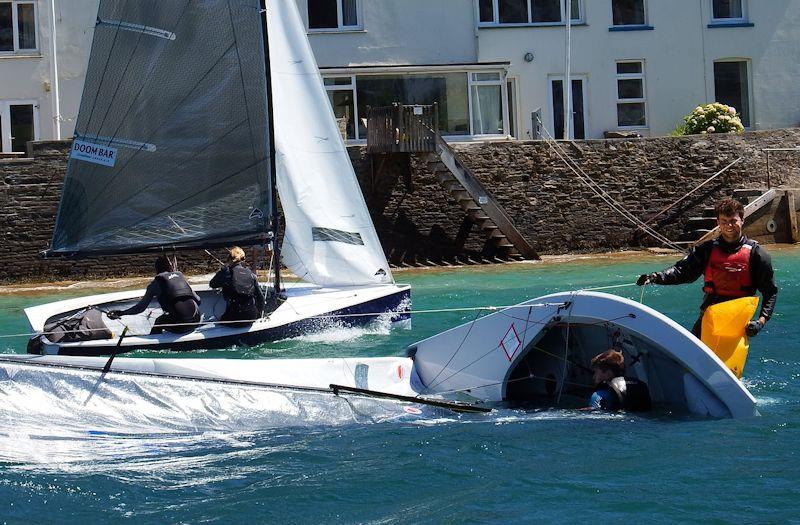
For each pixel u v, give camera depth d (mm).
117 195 47094
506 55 101375
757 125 104062
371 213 86312
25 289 75188
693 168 90688
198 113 47344
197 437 29344
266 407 30469
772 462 26234
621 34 102562
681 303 54781
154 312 48312
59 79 95250
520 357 32375
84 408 28984
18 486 25906
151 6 46406
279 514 24359
